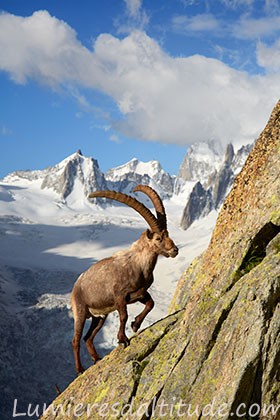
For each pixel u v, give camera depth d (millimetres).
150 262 11938
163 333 11531
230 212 11367
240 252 10336
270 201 10406
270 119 11531
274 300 8883
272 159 10875
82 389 12125
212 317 9773
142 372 10875
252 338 8734
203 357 9570
